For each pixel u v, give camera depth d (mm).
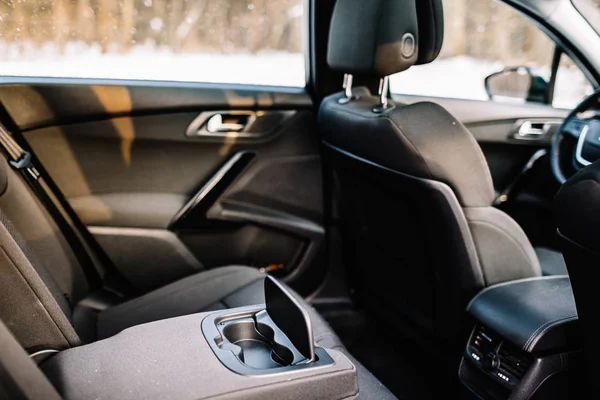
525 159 2287
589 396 1340
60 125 1711
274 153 2006
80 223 1786
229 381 851
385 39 1377
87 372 889
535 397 1320
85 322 1587
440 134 1319
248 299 1577
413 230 1505
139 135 1808
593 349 1224
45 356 990
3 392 730
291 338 935
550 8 1958
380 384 1437
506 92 2244
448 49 2156
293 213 2082
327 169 2080
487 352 1398
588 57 1993
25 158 1610
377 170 1446
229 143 1926
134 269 1886
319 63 1985
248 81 1979
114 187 1819
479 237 1416
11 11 1658
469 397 1456
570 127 1744
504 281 1488
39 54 1709
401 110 1348
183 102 1824
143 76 1841
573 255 1095
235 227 2002
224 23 1910
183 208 1908
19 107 1645
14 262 951
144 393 829
